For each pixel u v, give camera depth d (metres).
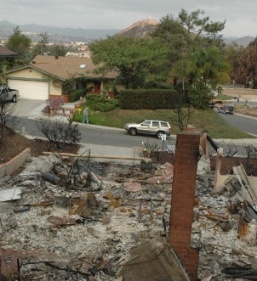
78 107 39.50
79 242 10.86
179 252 8.32
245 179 16.05
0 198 13.55
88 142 28.73
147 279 7.66
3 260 9.55
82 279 8.93
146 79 43.34
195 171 7.96
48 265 9.39
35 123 32.72
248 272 9.42
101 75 46.62
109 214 12.87
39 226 11.73
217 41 55.31
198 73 43.91
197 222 12.29
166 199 14.62
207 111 43.47
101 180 16.55
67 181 15.48
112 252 10.29
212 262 9.88
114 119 38.91
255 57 96.88
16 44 70.19
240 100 79.75
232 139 37.81
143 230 11.62
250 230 11.23
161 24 53.59
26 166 19.02
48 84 44.81
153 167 19.98
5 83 44.22
